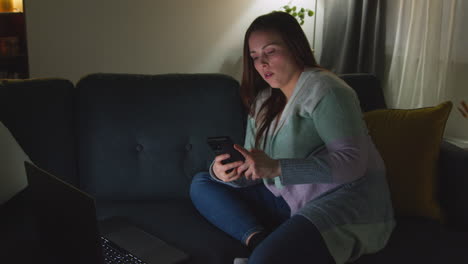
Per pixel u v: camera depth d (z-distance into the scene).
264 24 1.42
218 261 1.28
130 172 1.67
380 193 1.38
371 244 1.30
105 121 1.65
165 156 1.68
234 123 1.74
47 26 3.51
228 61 4.00
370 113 1.72
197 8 3.80
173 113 1.70
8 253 1.22
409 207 1.54
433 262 1.28
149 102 1.69
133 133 1.67
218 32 3.90
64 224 0.98
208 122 1.71
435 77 2.93
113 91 1.68
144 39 3.75
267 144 1.51
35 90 1.61
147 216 1.54
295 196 1.42
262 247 1.18
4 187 1.40
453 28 2.83
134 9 3.66
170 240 1.38
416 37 3.01
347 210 1.28
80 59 3.65
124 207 1.61
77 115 1.68
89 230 0.89
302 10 3.68
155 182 1.68
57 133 1.62
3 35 3.50
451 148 1.60
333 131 1.28
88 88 1.68
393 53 3.22
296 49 1.42
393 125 1.63
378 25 3.23
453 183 1.56
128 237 1.35
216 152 1.41
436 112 1.60
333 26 3.55
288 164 1.26
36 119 1.58
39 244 1.27
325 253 1.20
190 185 1.66
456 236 1.42
